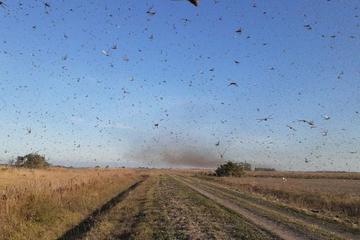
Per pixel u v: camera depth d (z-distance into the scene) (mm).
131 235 17438
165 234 17797
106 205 29500
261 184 65750
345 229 21125
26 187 22406
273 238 17547
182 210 26297
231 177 105375
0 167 58469
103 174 65000
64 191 27859
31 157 77062
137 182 65688
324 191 48562
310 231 19609
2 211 17750
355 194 43219
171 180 72875
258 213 25922
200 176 111812
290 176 117875
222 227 20109
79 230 19625
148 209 26453
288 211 28125
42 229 17953
